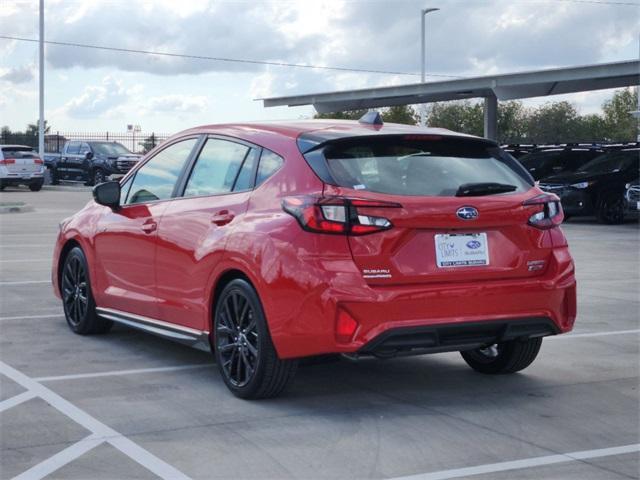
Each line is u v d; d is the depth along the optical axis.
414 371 6.98
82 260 8.11
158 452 5.00
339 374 6.86
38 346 7.74
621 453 5.06
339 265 5.50
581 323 8.98
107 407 5.88
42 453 4.97
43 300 10.12
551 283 6.01
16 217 23.20
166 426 5.48
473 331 5.81
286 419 5.64
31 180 37.44
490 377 6.80
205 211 6.50
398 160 5.89
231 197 6.34
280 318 5.64
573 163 25.72
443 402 6.08
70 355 7.42
